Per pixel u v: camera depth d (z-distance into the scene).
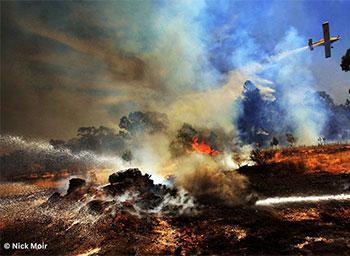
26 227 7.77
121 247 5.88
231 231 6.41
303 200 8.36
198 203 8.98
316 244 5.30
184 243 5.95
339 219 6.63
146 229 6.88
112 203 8.34
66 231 7.15
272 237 5.86
